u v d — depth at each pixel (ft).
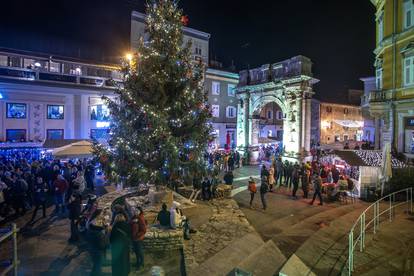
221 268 27.55
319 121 159.53
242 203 55.42
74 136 99.96
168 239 31.07
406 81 70.44
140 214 28.60
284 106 93.86
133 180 43.80
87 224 29.43
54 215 45.44
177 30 46.39
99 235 26.25
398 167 61.00
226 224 39.11
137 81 44.91
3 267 27.78
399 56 72.49
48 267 28.89
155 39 45.65
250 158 106.83
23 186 45.37
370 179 58.80
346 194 57.16
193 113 46.55
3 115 87.86
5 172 49.06
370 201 56.18
